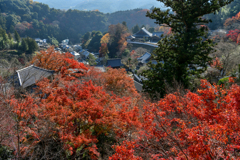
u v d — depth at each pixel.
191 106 5.54
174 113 6.95
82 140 7.54
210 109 5.20
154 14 16.75
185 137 4.17
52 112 8.05
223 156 3.51
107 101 9.67
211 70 22.62
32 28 116.19
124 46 69.69
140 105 10.01
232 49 25.12
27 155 6.96
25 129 6.96
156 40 76.50
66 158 8.20
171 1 15.60
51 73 17.84
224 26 50.56
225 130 3.77
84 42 101.25
